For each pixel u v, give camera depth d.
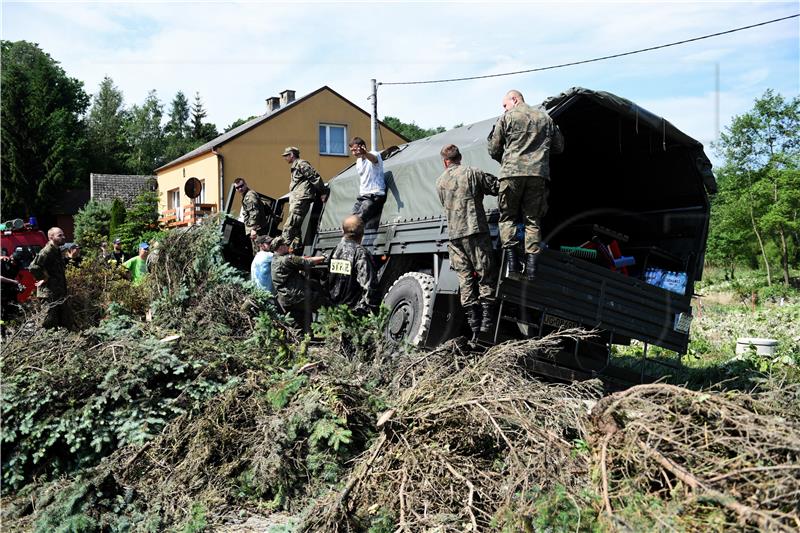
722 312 17.48
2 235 14.02
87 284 11.30
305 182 9.54
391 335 7.05
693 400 3.76
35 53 64.81
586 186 8.59
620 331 6.87
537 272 6.19
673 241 7.80
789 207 27.02
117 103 80.88
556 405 4.27
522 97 6.23
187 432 4.71
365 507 3.95
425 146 8.23
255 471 4.38
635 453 3.58
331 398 4.64
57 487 4.29
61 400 4.99
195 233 7.82
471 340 6.26
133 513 4.12
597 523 3.39
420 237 7.23
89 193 52.38
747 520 3.06
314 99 25.66
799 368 7.72
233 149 24.64
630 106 6.63
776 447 3.32
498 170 6.64
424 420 4.38
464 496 3.91
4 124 47.84
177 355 5.41
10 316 9.03
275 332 6.05
